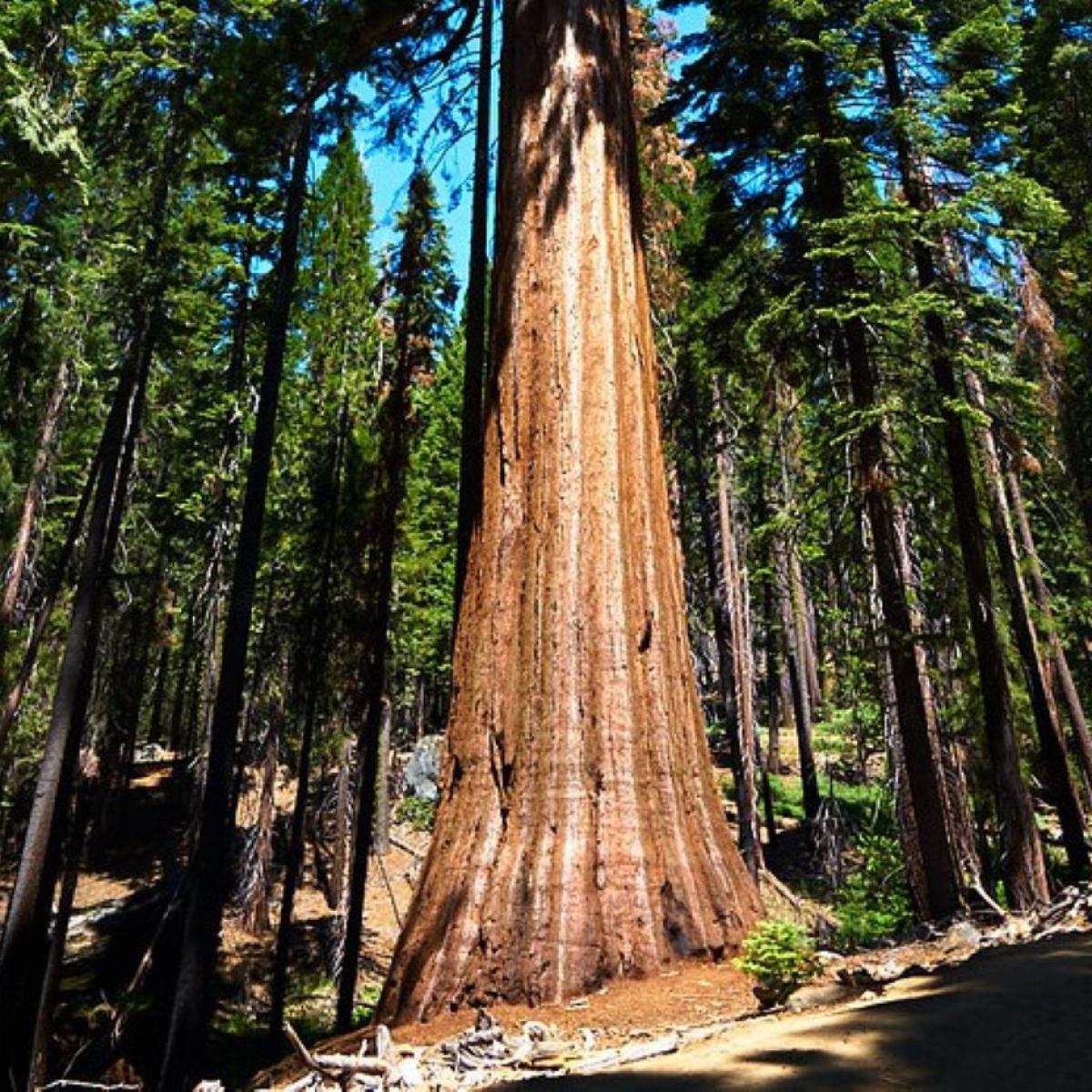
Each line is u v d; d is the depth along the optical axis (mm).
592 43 8258
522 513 6969
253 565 11016
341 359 20031
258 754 23766
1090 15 15086
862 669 15047
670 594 7125
